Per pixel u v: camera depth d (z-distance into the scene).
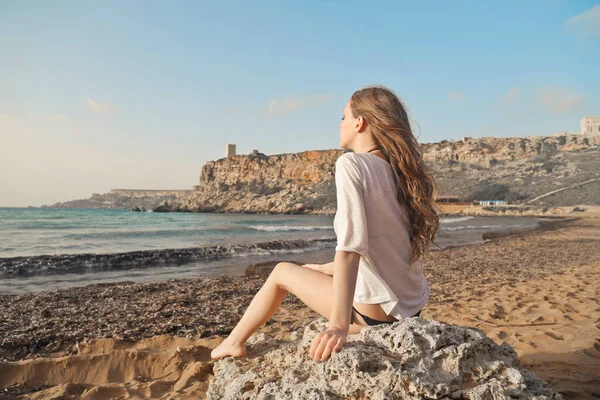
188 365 3.04
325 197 114.38
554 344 3.56
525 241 19.61
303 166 132.12
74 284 8.30
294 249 15.23
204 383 2.74
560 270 9.34
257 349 2.18
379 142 1.84
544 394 1.57
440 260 11.91
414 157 1.80
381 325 1.74
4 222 37.25
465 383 1.56
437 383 1.48
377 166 1.74
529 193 96.88
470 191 101.88
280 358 1.89
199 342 3.67
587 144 131.12
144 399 2.55
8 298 6.20
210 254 13.21
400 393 1.45
